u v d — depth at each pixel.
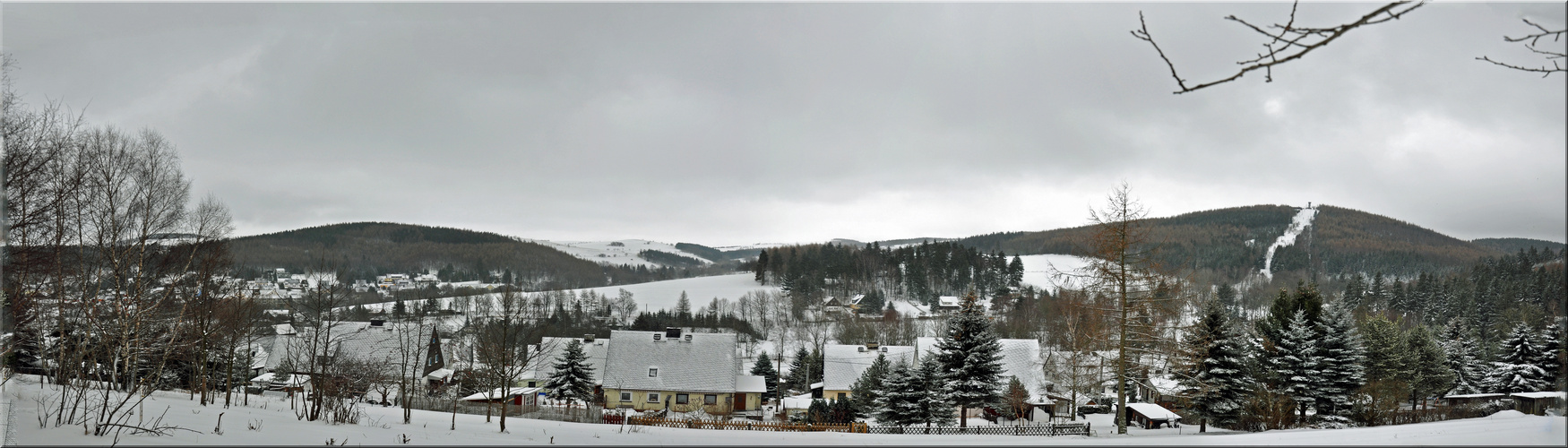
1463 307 83.75
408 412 22.94
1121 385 25.09
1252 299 117.88
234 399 29.72
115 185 23.61
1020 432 27.56
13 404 12.70
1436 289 94.38
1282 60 4.67
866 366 54.16
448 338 69.69
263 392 41.06
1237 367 29.89
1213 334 30.72
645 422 29.64
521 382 53.72
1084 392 31.50
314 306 31.41
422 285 160.62
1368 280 144.50
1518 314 71.31
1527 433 8.95
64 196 20.91
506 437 16.86
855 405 39.91
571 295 132.00
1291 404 27.78
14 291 18.70
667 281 176.88
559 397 43.69
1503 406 36.44
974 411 40.75
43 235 20.02
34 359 29.28
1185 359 27.25
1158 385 41.56
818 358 63.75
